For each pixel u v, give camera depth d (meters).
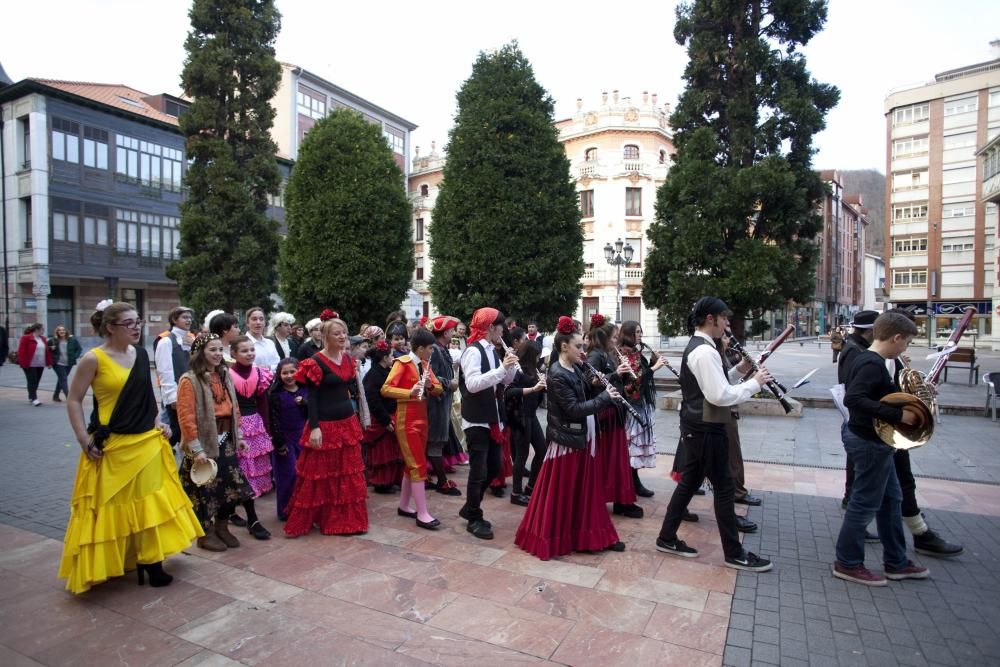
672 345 36.78
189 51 18.50
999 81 40.59
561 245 13.88
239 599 3.77
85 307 26.92
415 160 45.06
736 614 3.56
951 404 11.23
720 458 4.22
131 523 3.81
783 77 11.95
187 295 17.91
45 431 9.62
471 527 4.93
